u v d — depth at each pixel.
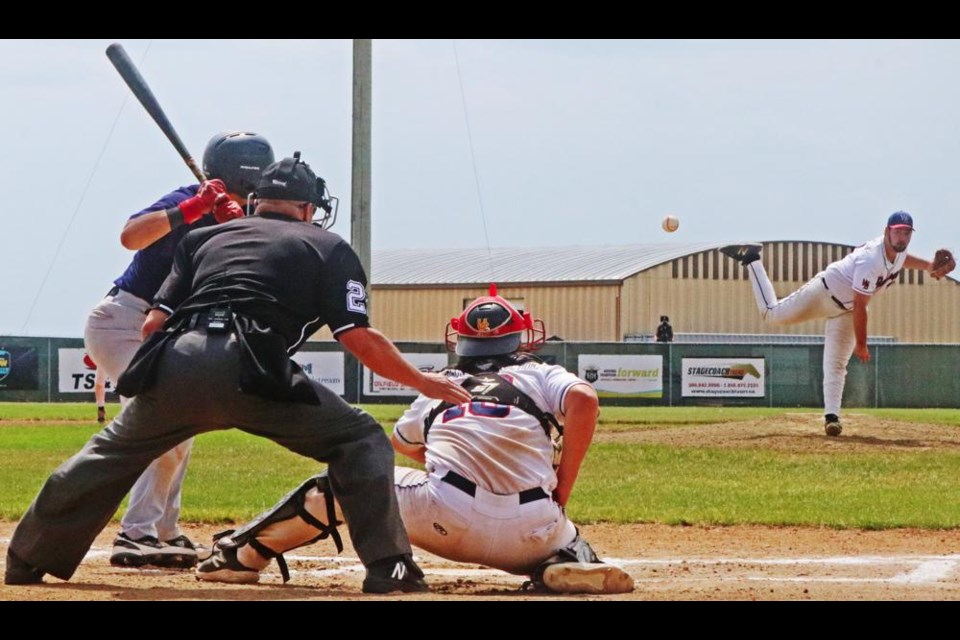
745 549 13.53
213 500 16.95
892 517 15.82
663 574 11.62
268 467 21.81
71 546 9.24
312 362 46.50
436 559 12.48
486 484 9.29
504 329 9.65
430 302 76.44
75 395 50.66
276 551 9.77
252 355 8.53
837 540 14.26
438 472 9.36
